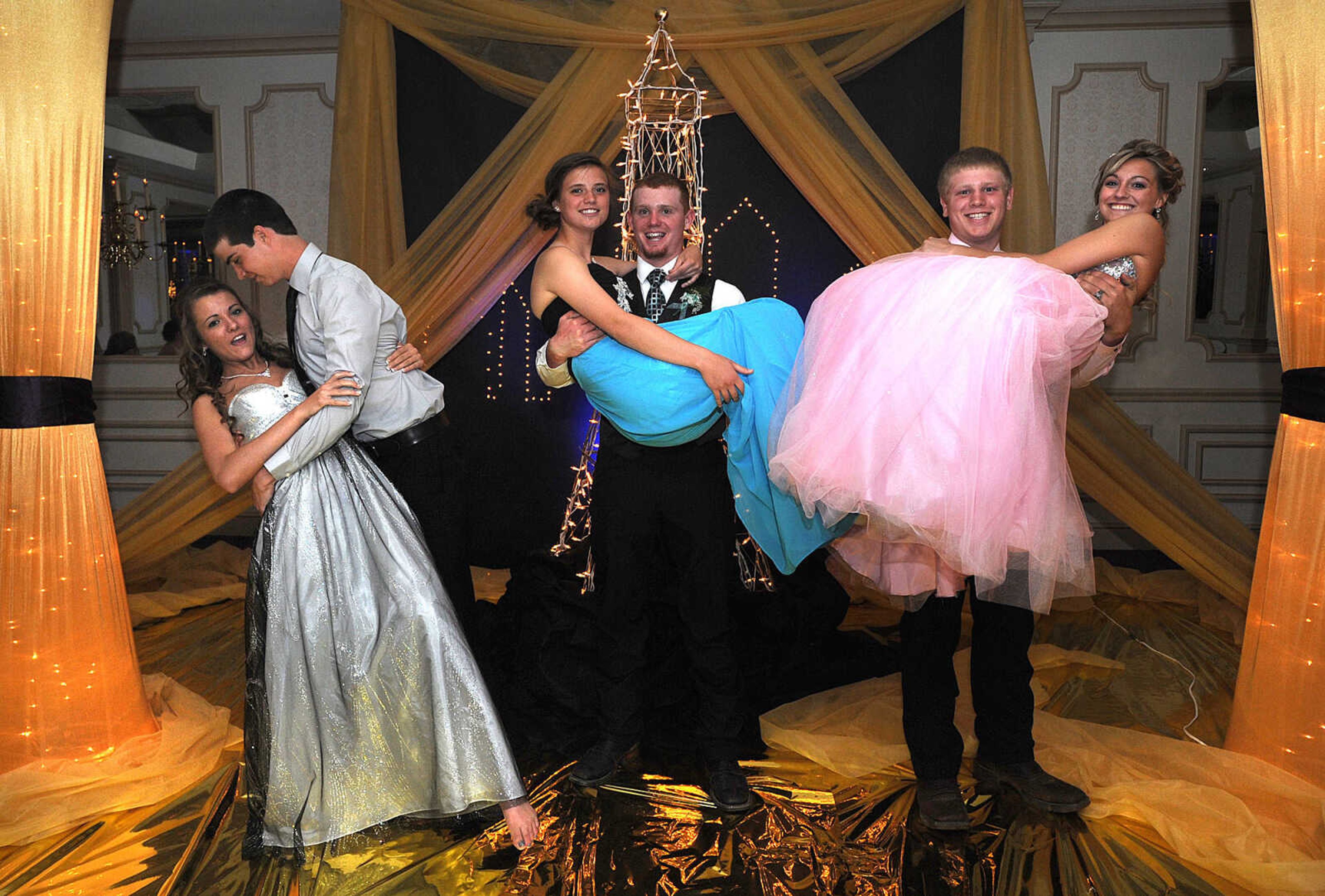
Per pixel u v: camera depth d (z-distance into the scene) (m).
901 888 1.87
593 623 2.77
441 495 2.43
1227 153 4.50
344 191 3.87
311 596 1.94
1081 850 1.99
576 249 2.32
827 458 1.87
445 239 3.80
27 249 2.16
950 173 2.15
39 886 1.88
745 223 4.23
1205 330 4.64
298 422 1.96
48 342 2.22
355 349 2.03
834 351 1.96
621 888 1.87
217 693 2.97
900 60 4.02
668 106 3.69
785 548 2.25
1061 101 4.49
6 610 2.21
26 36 2.12
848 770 2.36
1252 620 2.27
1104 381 4.65
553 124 3.66
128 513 3.94
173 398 4.90
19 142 2.13
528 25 3.64
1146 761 2.33
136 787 2.22
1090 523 4.64
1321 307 2.03
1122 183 2.13
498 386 4.36
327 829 1.98
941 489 1.81
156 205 4.84
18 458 2.21
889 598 2.14
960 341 1.85
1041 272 1.89
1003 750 2.19
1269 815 2.06
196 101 4.70
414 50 4.16
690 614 2.28
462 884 1.88
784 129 3.61
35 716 2.24
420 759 1.96
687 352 2.06
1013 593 2.00
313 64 4.63
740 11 3.57
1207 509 3.69
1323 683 2.06
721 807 2.19
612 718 2.33
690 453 2.22
